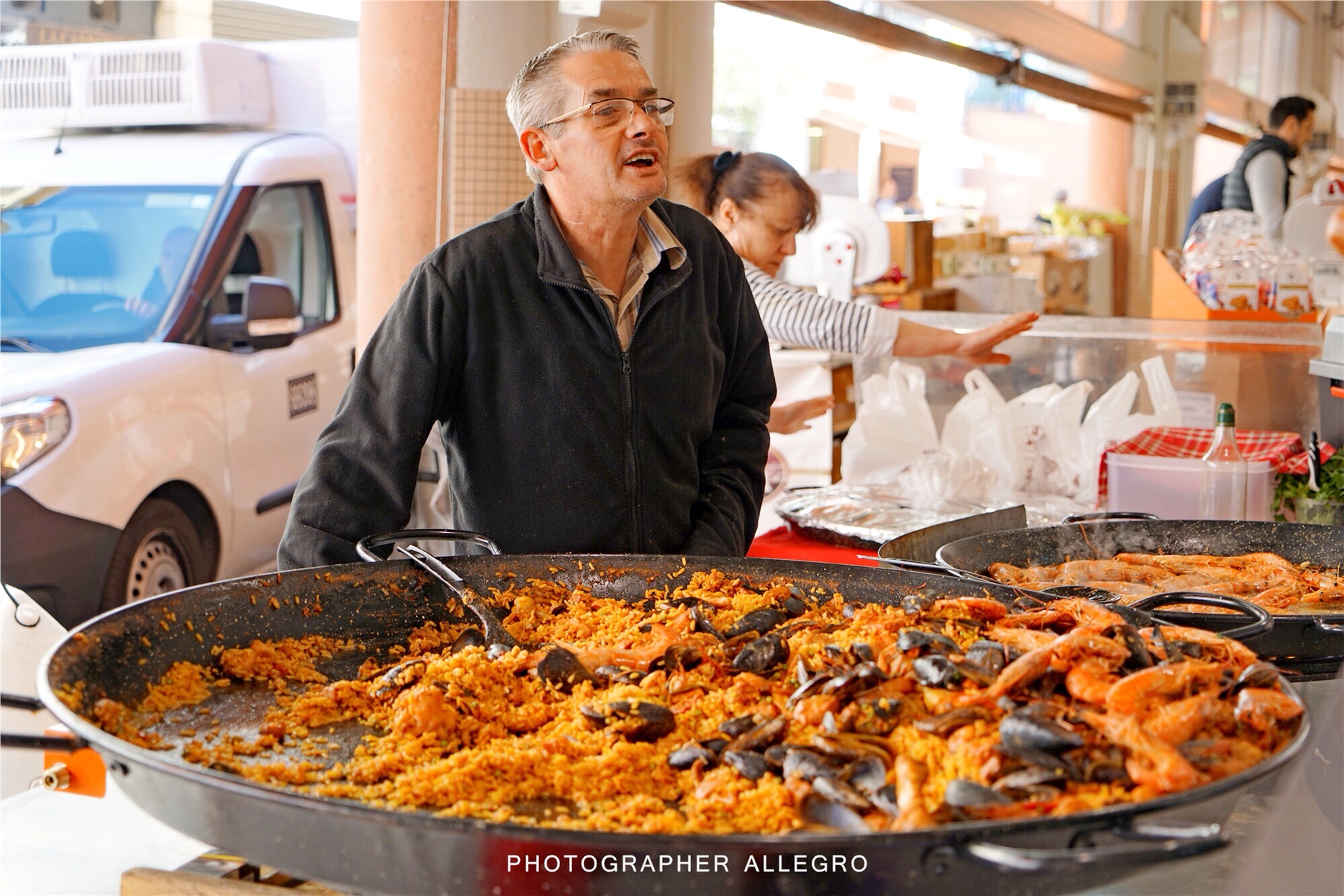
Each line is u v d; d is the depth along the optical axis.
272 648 1.47
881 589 1.60
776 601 1.55
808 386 3.82
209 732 1.29
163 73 5.05
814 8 4.66
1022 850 0.81
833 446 3.99
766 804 0.99
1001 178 16.27
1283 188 5.92
